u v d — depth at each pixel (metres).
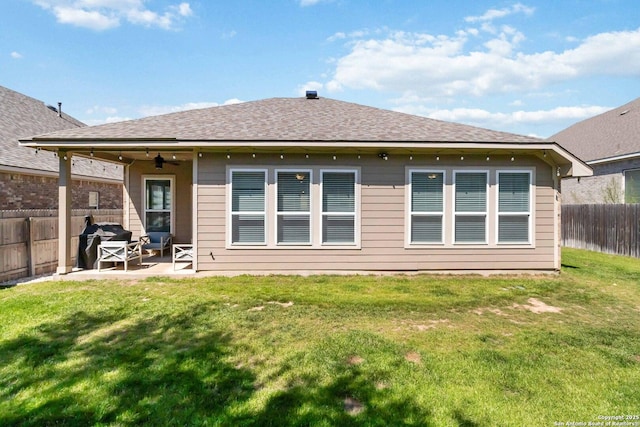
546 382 3.53
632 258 11.54
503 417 2.98
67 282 7.42
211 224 8.16
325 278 7.92
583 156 17.27
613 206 12.62
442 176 8.41
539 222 8.48
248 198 8.22
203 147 7.79
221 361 3.89
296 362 3.87
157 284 7.28
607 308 5.98
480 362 3.91
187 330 4.74
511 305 6.06
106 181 15.42
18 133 12.87
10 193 10.84
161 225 11.07
